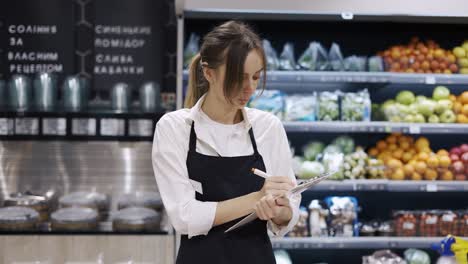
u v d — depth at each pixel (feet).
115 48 14.65
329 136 14.20
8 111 12.89
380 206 14.28
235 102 6.04
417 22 13.05
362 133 14.19
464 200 14.38
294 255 14.08
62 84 14.29
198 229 6.15
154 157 6.56
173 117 6.61
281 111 13.08
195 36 13.30
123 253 12.36
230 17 12.28
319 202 13.35
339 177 13.01
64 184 13.97
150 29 14.69
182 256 6.38
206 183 6.39
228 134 6.55
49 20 14.56
